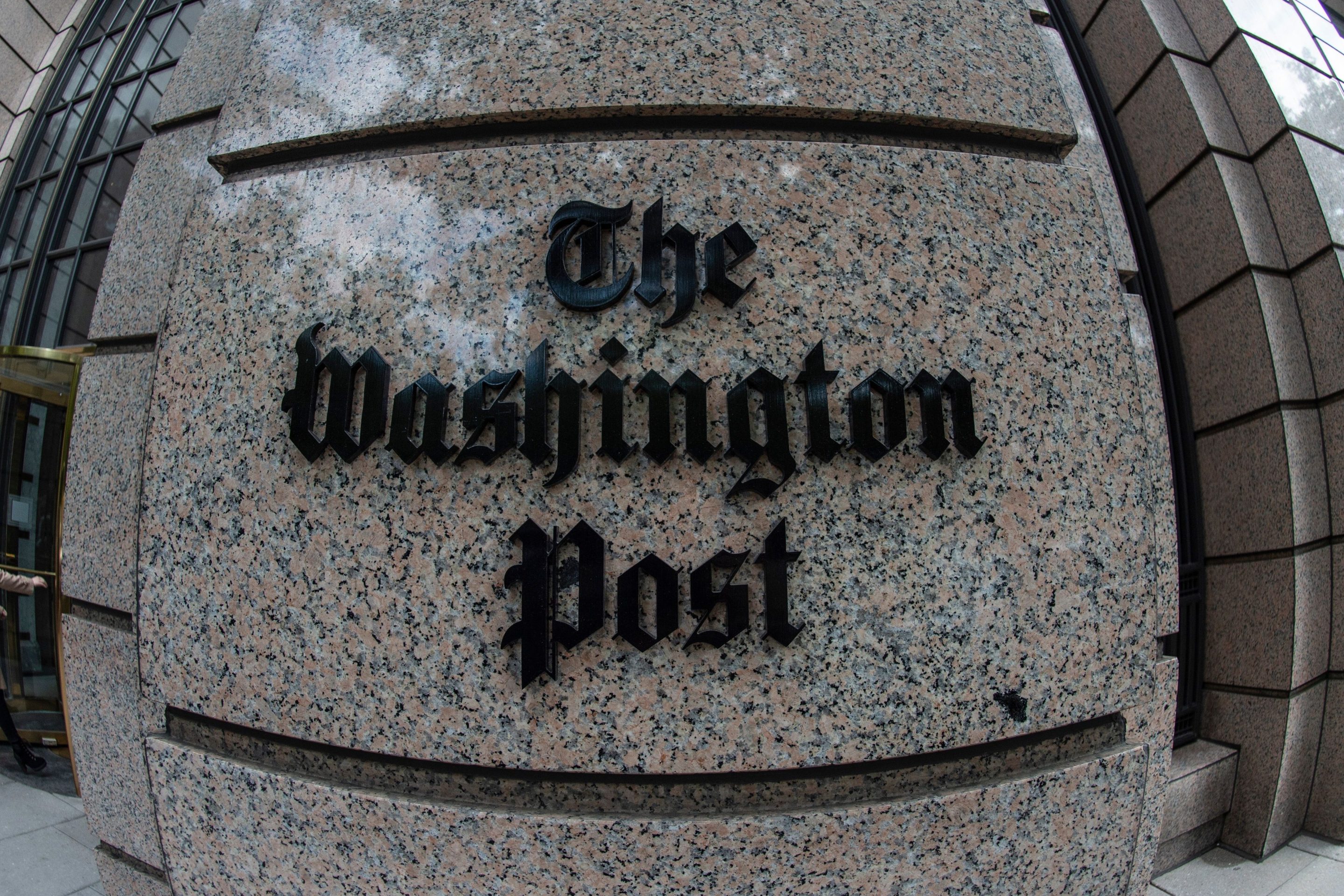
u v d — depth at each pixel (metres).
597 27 2.22
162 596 2.27
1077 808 2.14
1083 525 2.15
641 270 2.01
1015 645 2.04
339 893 2.05
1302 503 3.37
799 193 2.10
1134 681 2.20
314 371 2.10
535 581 1.90
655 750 1.89
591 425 1.96
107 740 2.74
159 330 2.52
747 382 1.94
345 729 2.02
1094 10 4.08
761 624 1.92
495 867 1.93
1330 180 3.52
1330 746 3.47
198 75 2.95
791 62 2.19
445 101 2.20
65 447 4.34
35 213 6.43
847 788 1.98
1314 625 3.40
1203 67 3.80
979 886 2.03
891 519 1.98
